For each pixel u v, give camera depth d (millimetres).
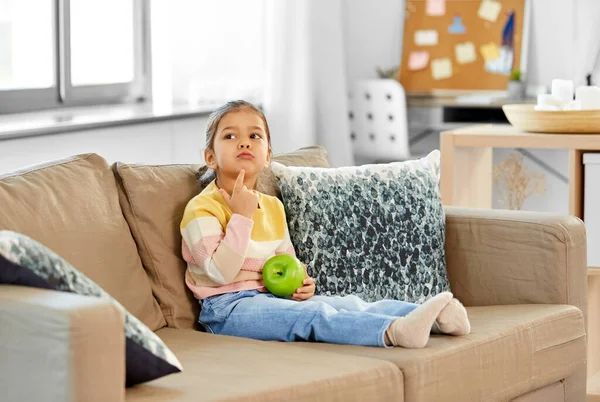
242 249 2316
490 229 2639
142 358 1729
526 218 2602
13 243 1717
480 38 4793
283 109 4473
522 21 4703
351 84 4996
